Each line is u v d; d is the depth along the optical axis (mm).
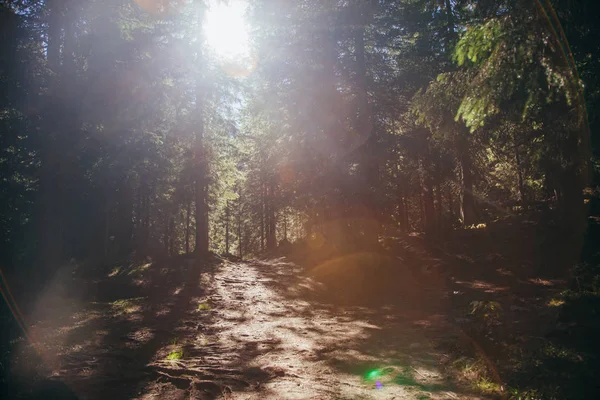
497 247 19500
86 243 22828
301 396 5801
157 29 16828
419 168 24047
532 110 9094
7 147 13805
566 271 14609
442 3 20719
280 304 13703
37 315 10336
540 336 7688
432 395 5762
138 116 15336
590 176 13461
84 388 5922
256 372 6883
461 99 8148
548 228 18922
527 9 6660
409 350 8125
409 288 16609
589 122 8359
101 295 14000
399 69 21406
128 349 8055
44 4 13633
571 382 5551
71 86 13195
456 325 9984
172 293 14945
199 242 24641
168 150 20219
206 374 6676
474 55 7262
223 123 24000
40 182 13906
